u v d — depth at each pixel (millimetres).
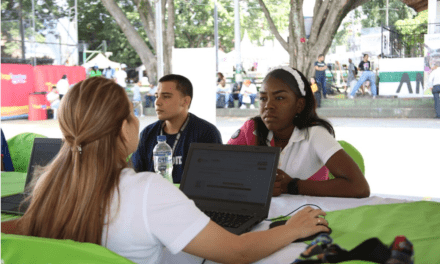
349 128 10891
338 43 19562
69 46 18328
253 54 21906
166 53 14227
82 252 912
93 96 1085
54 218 1094
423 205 1622
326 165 2016
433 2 14750
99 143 1080
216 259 1086
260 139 2217
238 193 1614
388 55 16109
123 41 27547
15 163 3109
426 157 6836
